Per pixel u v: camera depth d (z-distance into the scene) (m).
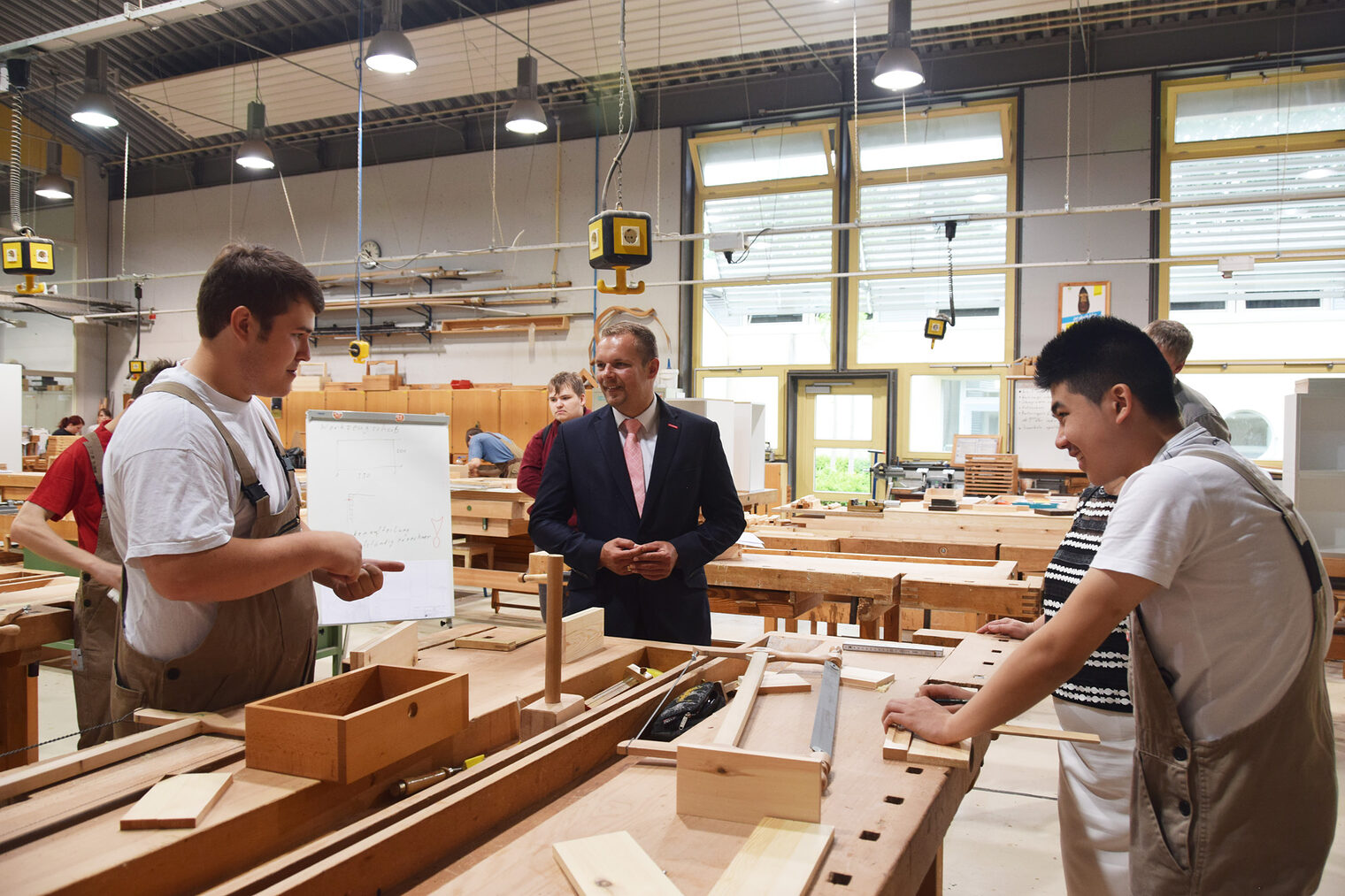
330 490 1.98
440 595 2.07
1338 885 2.29
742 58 9.38
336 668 3.20
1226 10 8.29
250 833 0.92
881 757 1.22
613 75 9.47
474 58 9.02
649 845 0.96
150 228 13.21
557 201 10.68
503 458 6.30
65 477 2.26
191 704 1.24
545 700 1.38
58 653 3.36
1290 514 1.14
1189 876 1.14
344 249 11.87
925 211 9.41
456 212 11.23
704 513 2.29
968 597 2.46
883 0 7.58
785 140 9.80
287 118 10.80
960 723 1.20
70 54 10.06
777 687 1.51
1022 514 4.59
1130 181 8.62
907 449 9.51
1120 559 1.09
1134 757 1.22
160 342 13.22
